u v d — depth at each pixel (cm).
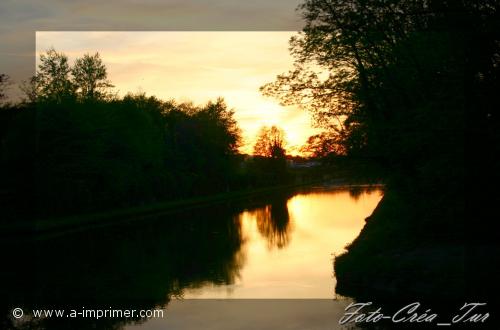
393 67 2131
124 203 6062
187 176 7988
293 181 12581
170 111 10394
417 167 1930
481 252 1753
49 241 3547
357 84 2384
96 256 2923
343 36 2161
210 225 4656
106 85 7300
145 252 3088
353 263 2092
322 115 2470
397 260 1934
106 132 5431
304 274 2325
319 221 4769
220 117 9825
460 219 1817
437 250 1938
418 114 1739
